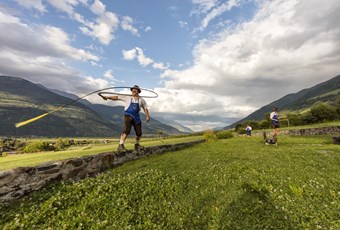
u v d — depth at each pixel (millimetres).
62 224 4707
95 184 6727
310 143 18406
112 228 4742
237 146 16453
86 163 7898
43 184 6316
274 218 5035
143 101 10055
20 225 4527
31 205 5371
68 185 6496
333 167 8914
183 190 6836
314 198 5953
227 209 5516
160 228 4934
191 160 10430
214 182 7230
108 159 9008
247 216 5195
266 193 6238
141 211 5574
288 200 5785
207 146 17250
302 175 7742
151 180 7328
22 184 5750
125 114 9672
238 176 7660
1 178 5273
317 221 4906
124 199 5949
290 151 12461
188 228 5012
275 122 17328
